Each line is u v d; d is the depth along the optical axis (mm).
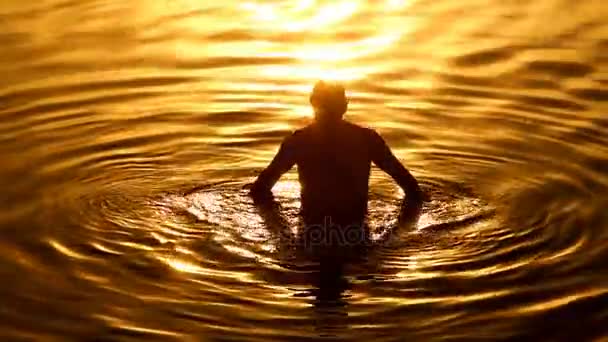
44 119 22328
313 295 15758
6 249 17047
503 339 14820
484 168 20109
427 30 28469
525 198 18750
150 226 17625
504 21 29328
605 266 16609
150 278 16219
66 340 14750
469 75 25203
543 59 26297
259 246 16906
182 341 14719
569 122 22438
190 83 24594
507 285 16062
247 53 26641
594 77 25109
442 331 14969
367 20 29328
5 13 30234
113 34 28328
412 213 17875
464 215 17984
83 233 17500
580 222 17891
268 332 14914
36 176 19578
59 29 28781
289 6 30688
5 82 24609
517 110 23078
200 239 17156
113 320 15211
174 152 20781
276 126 22094
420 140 21469
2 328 14992
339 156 17562
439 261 16594
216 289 15914
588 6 30672
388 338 14789
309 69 25453
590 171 19953
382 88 24281
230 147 21062
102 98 23625
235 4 30953
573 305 15617
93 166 20047
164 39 27844
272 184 18109
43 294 15828
